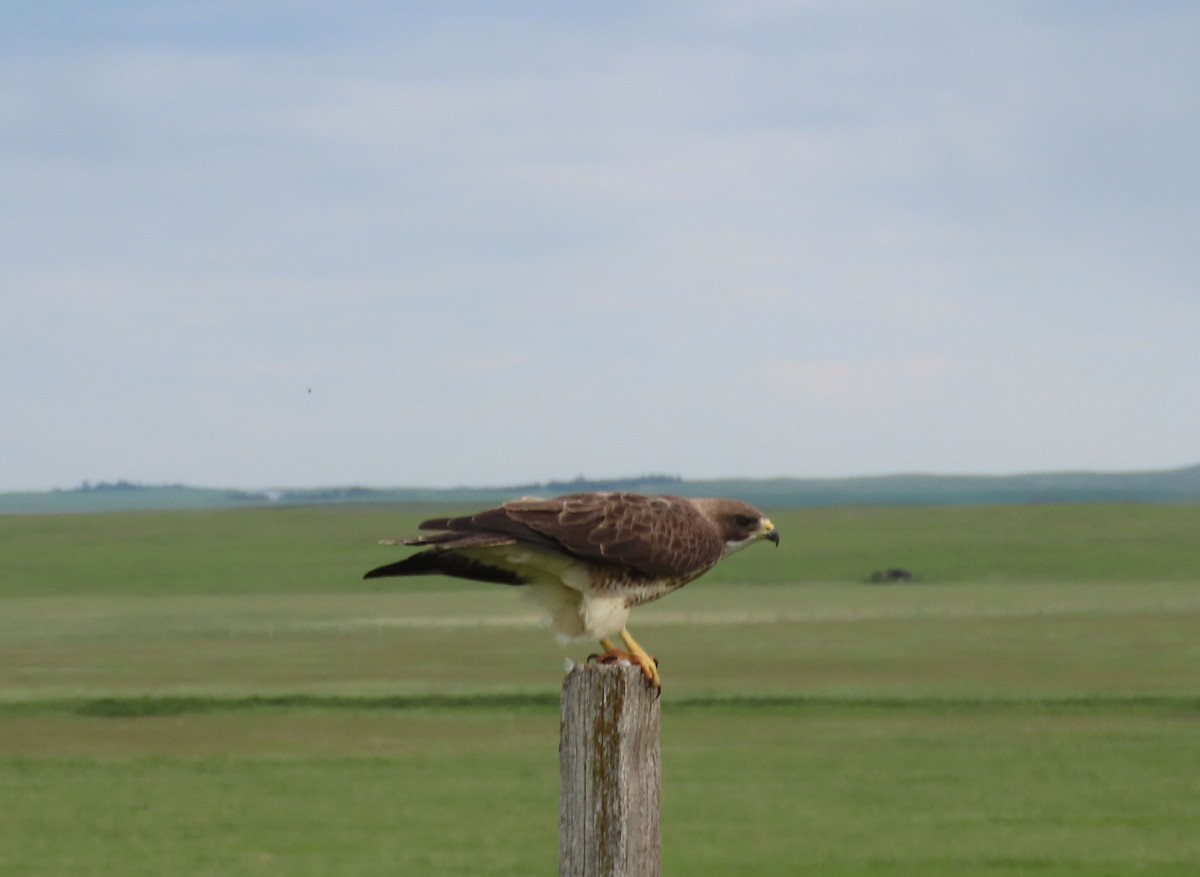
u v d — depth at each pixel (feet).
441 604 205.05
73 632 163.53
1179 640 144.97
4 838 62.03
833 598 216.33
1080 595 219.00
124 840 61.87
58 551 346.74
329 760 80.84
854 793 70.64
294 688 110.32
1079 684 110.73
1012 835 61.41
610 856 24.35
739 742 85.51
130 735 89.71
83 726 93.35
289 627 168.04
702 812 66.13
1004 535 363.76
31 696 106.11
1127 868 55.67
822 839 62.49
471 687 111.14
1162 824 62.34
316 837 62.34
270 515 472.85
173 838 61.67
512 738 88.53
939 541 352.49
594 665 24.86
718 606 199.00
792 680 114.62
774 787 72.02
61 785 73.56
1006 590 233.14
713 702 101.19
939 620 171.63
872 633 157.17
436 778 75.61
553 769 77.71
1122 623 166.09
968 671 119.85
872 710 98.27
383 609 197.06
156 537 383.04
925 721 92.38
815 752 82.12
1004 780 73.20
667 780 73.97
